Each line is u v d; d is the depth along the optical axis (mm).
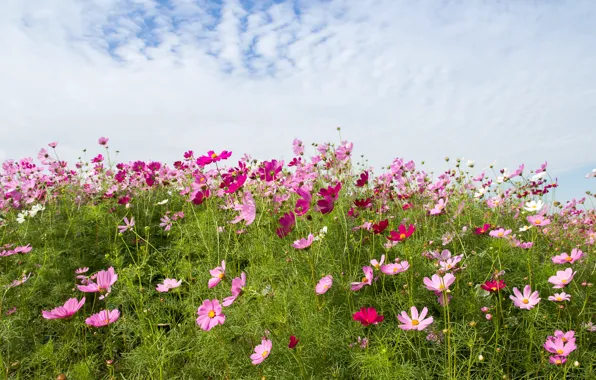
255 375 1175
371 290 1483
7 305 1578
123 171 2662
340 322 1285
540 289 1422
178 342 1325
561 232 2047
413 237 1783
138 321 1462
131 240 2213
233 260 1736
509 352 1199
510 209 2154
